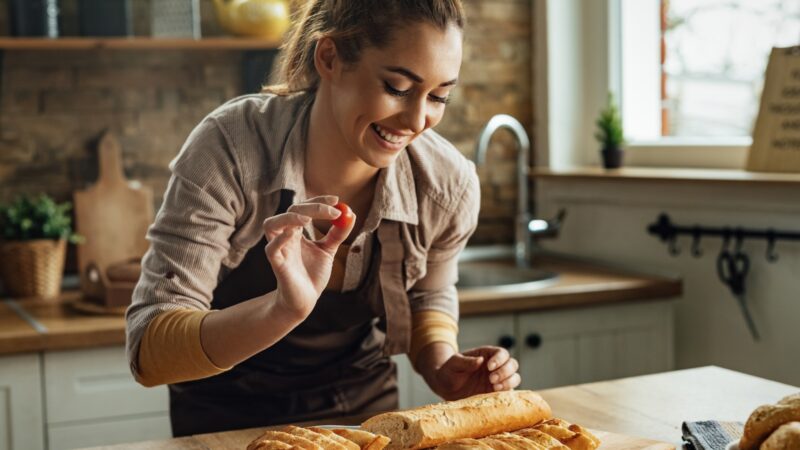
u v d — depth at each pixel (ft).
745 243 9.19
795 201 8.64
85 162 10.16
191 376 4.66
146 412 8.27
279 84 5.48
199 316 4.63
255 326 4.36
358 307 5.84
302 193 5.29
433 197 5.58
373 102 4.56
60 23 9.98
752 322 9.16
